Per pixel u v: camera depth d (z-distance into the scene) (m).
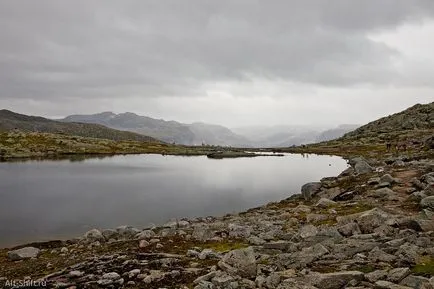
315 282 15.92
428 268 16.41
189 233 31.94
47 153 198.75
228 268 18.69
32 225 49.31
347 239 22.03
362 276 16.06
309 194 49.34
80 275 20.69
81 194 75.06
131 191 78.75
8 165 142.38
